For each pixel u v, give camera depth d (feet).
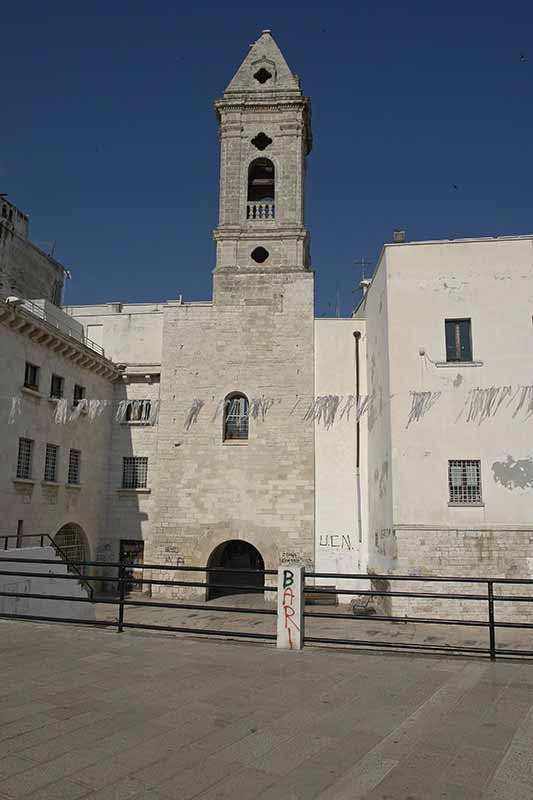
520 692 25.49
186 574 97.09
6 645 33.01
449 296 80.33
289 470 97.40
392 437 77.82
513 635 69.00
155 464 106.93
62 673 27.48
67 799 15.81
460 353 79.15
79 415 101.35
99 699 23.81
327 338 101.76
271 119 110.11
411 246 82.28
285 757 18.60
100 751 18.81
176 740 19.76
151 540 98.37
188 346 103.24
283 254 105.29
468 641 65.16
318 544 95.20
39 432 89.92
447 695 24.95
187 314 104.27
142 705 23.15
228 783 16.85
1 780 16.84
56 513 93.45
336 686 26.00
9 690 24.89
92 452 105.09
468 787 16.76
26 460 87.66
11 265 109.29
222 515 97.30
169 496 98.89
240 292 104.01
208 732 20.49
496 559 73.41
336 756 18.71
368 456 96.37
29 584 62.69
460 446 76.43
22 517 84.99
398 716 22.36
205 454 99.35
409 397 78.38
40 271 119.65
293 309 102.68
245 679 26.91
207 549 96.84
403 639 66.13
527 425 75.72
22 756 18.42
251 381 100.99
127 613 88.17
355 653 32.32
